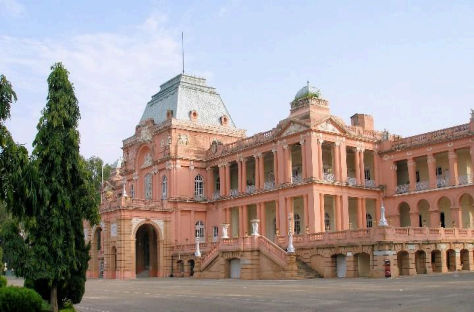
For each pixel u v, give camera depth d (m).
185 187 73.12
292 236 52.03
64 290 23.47
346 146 64.56
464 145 58.38
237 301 27.39
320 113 63.44
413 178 63.50
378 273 44.00
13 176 19.14
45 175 22.52
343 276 47.69
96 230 70.56
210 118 79.06
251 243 51.53
